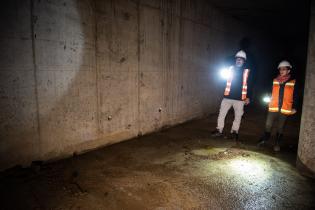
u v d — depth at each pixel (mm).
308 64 3221
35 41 3127
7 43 2865
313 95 3139
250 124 6605
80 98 3795
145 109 5109
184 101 6348
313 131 3178
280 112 4297
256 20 9008
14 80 2979
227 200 2678
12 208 2422
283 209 2525
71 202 2580
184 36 5961
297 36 12906
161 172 3383
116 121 4492
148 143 4680
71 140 3771
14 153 3090
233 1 6605
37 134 3307
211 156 4043
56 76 3422
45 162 3463
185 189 2906
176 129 5816
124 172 3355
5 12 2814
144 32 4781
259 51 10891
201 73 6906
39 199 2611
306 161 3299
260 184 3061
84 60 3764
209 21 6938
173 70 5766
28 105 3154
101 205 2541
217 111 8055
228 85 4902
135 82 4754
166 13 5273
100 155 3963
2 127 2938
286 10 7523
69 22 3484
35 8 3080
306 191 2898
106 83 4180
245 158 3971
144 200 2654
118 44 4277
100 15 3898
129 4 4371
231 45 8430
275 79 4352
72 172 3295
